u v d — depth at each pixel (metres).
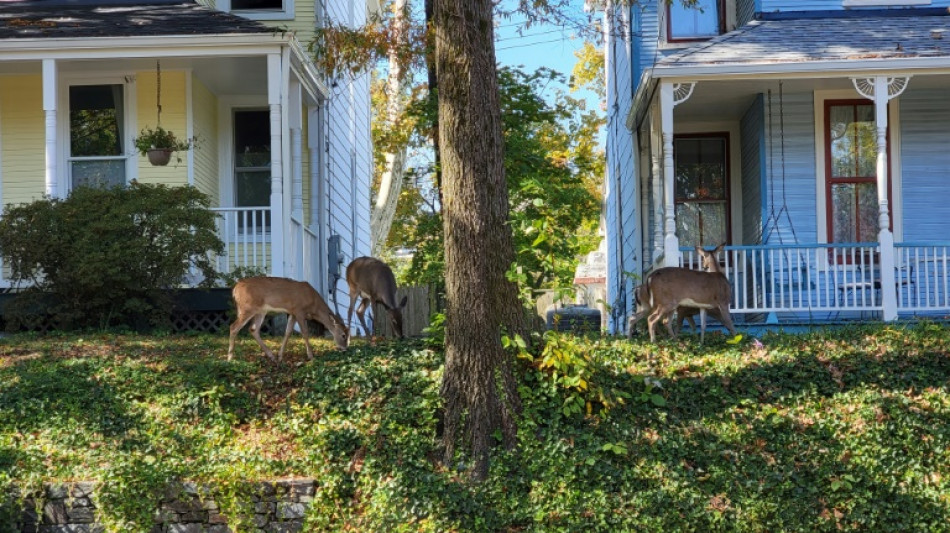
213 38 15.44
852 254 14.11
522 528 9.99
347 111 22.55
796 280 15.17
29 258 13.97
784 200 15.36
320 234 18.53
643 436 10.79
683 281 12.52
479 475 10.38
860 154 15.50
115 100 17.19
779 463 10.48
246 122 18.44
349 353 12.30
